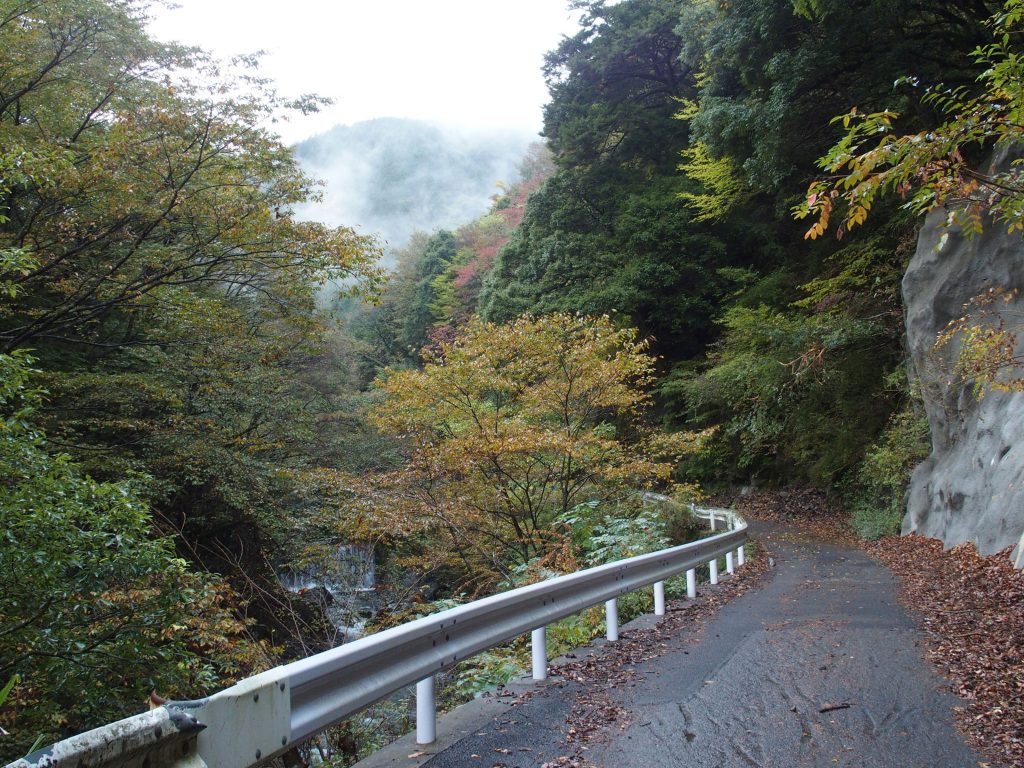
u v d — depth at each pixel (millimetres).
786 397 25188
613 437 19297
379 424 14992
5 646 7004
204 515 17656
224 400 18500
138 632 7375
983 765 4211
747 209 33625
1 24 12195
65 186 11898
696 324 32594
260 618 14414
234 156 13312
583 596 7160
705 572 14898
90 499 7496
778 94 18797
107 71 14039
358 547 14984
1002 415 14789
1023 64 4480
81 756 2047
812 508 26297
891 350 23812
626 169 37719
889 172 4676
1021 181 5168
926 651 6926
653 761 4363
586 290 32688
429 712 4789
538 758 4449
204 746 2695
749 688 5898
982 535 13430
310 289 14258
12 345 13734
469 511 13938
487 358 14836
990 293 9195
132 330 18266
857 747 4539
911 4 17078
